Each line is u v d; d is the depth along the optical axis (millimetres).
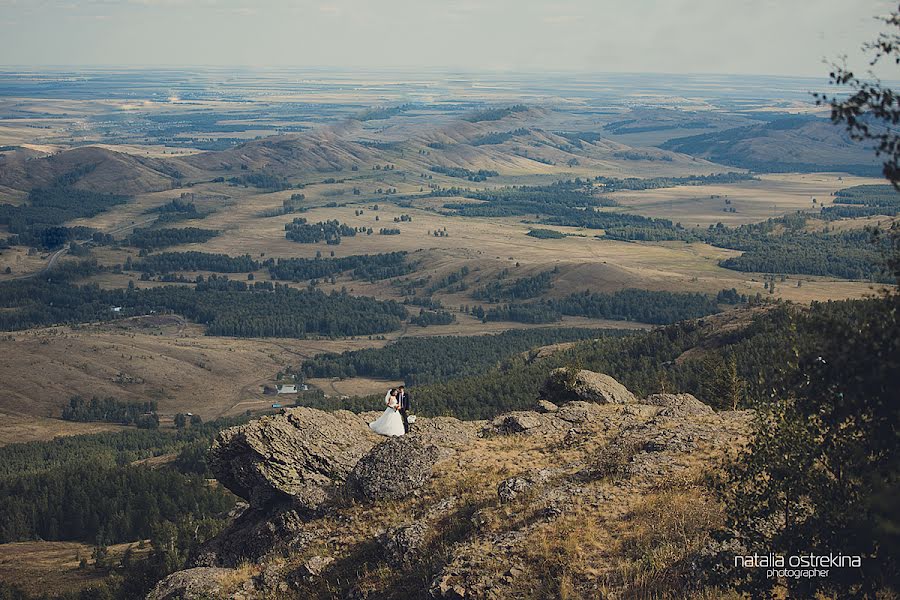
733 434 30812
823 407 15055
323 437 39406
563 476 29484
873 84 12859
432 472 34031
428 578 24266
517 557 22609
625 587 19984
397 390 40094
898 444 13617
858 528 14961
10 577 156375
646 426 34000
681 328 196375
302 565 29812
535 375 191125
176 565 101375
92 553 169250
